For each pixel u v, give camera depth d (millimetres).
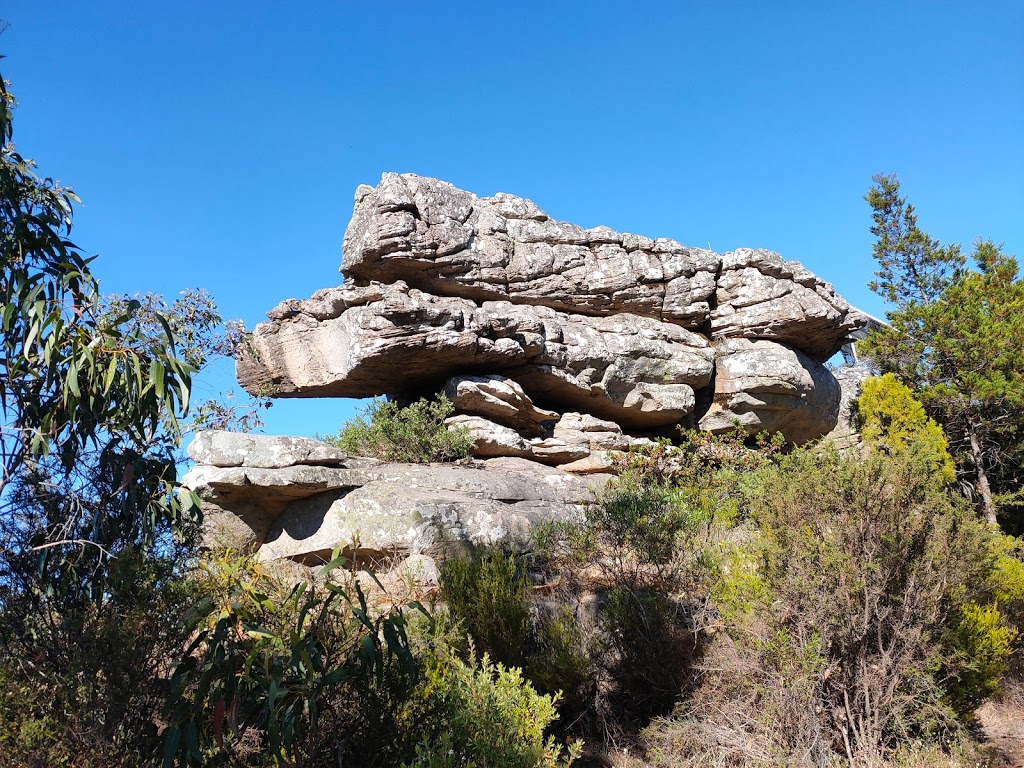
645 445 12664
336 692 4715
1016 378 16453
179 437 4930
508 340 12438
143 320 11977
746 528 8188
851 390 16719
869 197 23406
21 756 3900
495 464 11859
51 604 4441
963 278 19688
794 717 6164
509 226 14070
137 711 4270
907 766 5926
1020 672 8523
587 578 8414
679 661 7020
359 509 8961
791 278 15383
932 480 6590
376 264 12703
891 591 6402
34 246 4695
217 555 4953
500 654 6828
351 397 13812
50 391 4473
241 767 4516
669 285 14719
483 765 4418
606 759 6336
